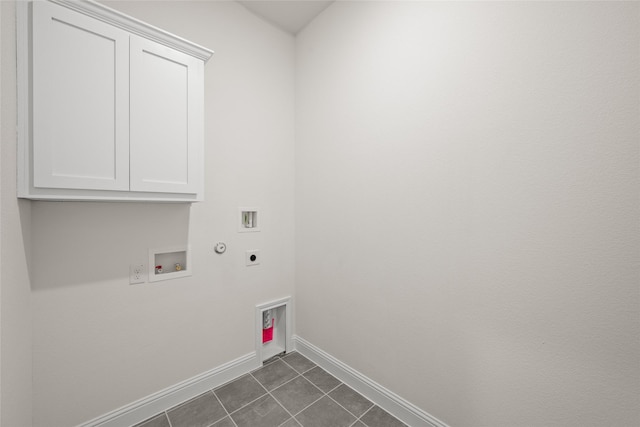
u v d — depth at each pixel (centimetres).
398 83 147
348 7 174
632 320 86
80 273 129
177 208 158
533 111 103
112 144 116
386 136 153
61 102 105
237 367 186
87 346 131
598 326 91
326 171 193
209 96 172
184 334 163
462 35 121
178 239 159
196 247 167
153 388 151
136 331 145
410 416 144
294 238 222
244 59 189
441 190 130
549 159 99
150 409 149
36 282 118
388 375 156
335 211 187
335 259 188
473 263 120
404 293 147
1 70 86
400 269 149
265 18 201
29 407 114
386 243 155
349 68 175
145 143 125
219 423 145
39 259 118
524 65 104
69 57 106
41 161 101
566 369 98
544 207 101
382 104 155
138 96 122
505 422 112
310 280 209
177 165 135
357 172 171
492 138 113
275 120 208
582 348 94
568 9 94
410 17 140
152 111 127
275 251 209
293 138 221
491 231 115
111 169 116
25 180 99
